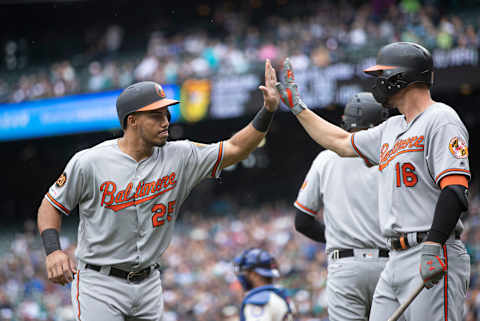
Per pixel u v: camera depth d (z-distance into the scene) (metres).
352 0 82.50
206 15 98.38
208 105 75.81
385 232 13.48
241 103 74.44
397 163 13.31
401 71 13.39
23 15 103.19
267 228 69.56
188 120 76.56
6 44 100.69
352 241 17.20
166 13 100.38
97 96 83.50
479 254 49.00
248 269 15.05
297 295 47.44
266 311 14.47
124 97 13.95
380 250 16.98
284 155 98.75
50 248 13.78
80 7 101.62
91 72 86.31
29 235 91.69
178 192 14.59
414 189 13.11
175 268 62.50
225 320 47.75
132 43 97.94
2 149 110.81
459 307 12.98
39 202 110.50
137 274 14.26
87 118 84.25
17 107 88.62
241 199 93.31
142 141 13.97
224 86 75.31
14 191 111.12
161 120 13.91
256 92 73.75
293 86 15.06
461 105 83.12
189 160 14.62
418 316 12.98
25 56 100.00
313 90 70.44
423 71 13.36
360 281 17.02
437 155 12.66
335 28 74.50
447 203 12.22
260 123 14.49
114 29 97.50
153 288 14.63
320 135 14.89
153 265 14.57
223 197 92.56
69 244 81.62
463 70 62.25
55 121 86.06
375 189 17.00
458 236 13.20
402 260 13.27
